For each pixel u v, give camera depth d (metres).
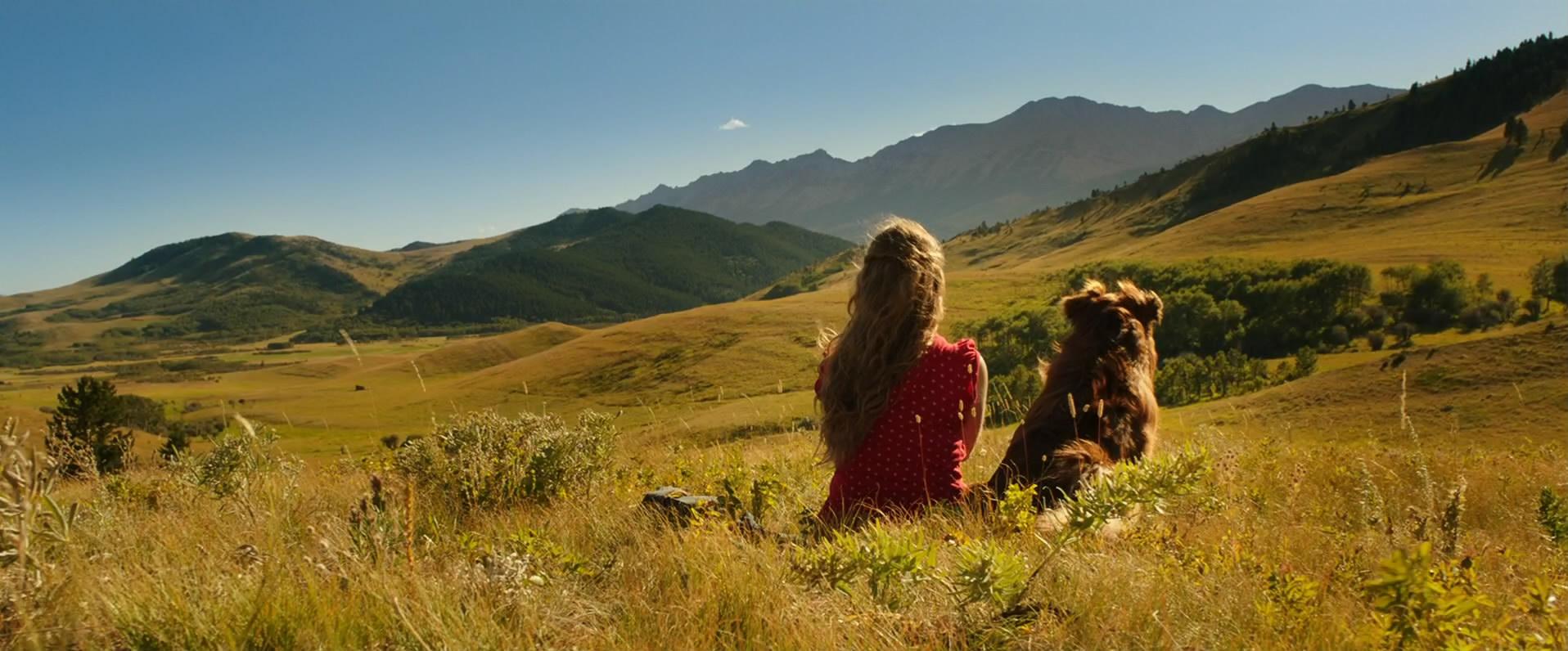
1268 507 5.36
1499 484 6.91
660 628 2.58
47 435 5.55
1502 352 58.88
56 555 3.10
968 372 3.99
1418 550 2.12
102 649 2.38
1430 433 49.06
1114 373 4.21
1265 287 148.62
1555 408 49.53
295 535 3.98
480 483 5.32
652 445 8.05
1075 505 2.86
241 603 2.52
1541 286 136.50
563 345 169.75
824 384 4.15
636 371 141.12
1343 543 3.98
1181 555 3.39
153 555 3.21
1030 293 184.00
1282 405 57.06
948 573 2.80
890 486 3.98
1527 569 3.72
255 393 184.62
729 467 6.02
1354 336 138.75
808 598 2.77
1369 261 181.12
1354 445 8.93
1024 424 4.39
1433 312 140.12
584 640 2.55
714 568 3.01
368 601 2.58
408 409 64.69
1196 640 2.47
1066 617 2.57
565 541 3.89
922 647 2.43
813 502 5.09
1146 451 4.21
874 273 3.97
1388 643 2.20
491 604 2.72
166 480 6.16
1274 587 2.82
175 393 192.00
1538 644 2.11
